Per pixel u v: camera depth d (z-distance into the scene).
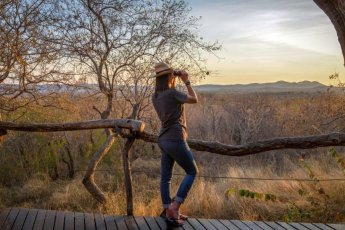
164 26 10.27
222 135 13.95
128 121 5.37
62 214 5.40
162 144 4.78
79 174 11.66
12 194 10.48
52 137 12.05
